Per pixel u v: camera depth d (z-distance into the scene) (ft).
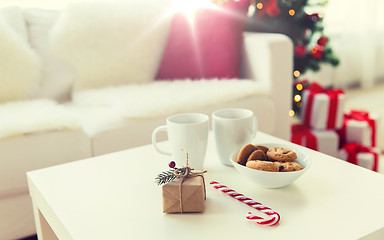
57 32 5.74
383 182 3.01
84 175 3.31
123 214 2.78
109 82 6.03
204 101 5.05
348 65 12.48
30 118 4.33
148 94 5.24
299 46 7.50
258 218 2.62
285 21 7.44
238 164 2.98
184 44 6.00
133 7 6.20
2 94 5.39
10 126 4.12
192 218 2.71
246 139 3.32
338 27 11.80
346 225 2.57
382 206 2.74
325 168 3.24
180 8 6.14
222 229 2.59
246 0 5.94
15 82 5.43
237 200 2.88
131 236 2.57
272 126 5.62
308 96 6.36
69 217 2.77
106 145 4.56
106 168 3.41
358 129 6.06
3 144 4.07
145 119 4.75
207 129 3.27
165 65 6.21
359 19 12.17
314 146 5.99
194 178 2.81
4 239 4.29
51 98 5.88
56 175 3.33
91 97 5.52
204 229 2.60
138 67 6.15
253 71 5.94
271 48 5.55
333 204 2.78
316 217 2.66
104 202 2.92
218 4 5.97
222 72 5.86
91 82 5.93
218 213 2.74
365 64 12.50
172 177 2.84
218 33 5.83
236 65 5.90
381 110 9.90
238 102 5.26
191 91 5.27
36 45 5.92
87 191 3.07
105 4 6.07
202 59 5.90
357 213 2.68
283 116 5.86
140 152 3.70
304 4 7.50
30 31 5.97
